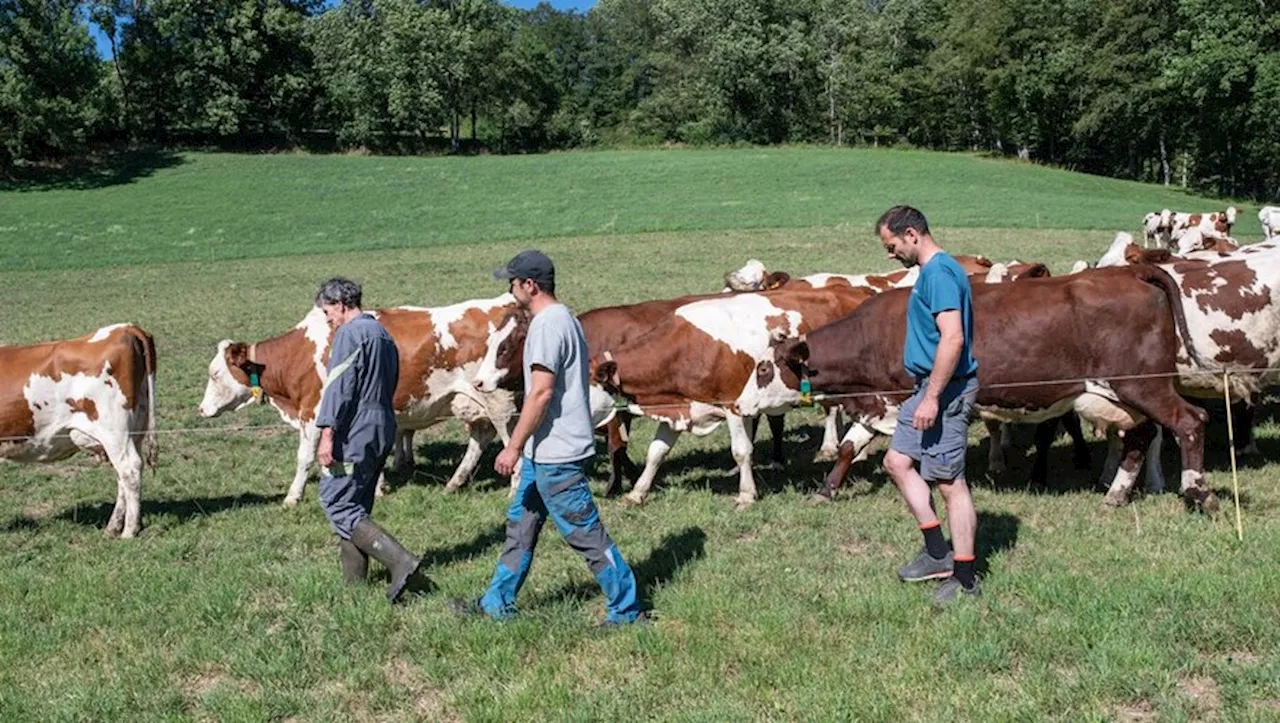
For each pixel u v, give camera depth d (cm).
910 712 500
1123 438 836
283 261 3281
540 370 573
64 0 6638
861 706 502
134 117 7106
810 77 8781
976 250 2833
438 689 557
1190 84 5175
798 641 581
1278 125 5138
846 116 8738
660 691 534
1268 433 1052
